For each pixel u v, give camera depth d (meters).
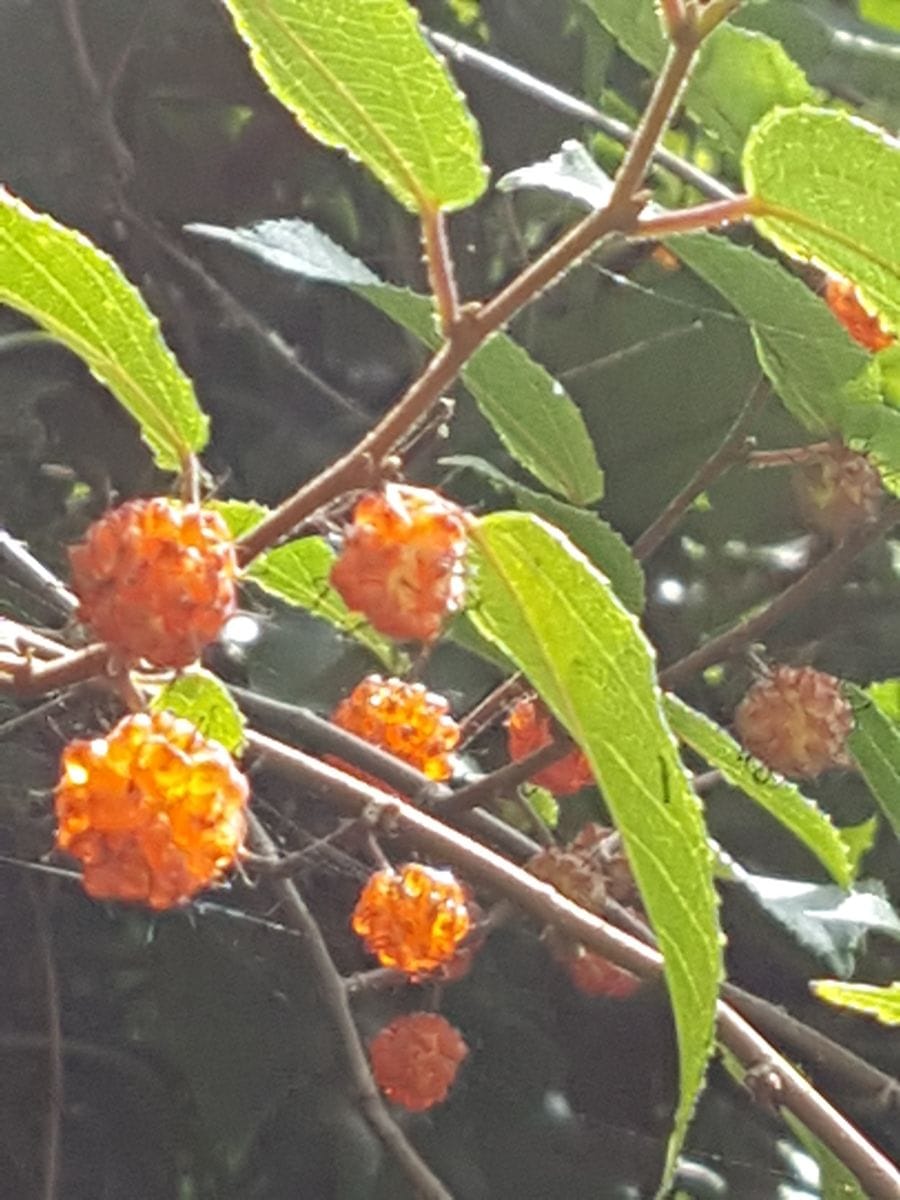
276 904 0.27
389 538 0.12
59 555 0.28
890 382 0.19
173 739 0.12
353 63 0.13
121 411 0.28
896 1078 0.28
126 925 0.27
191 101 0.30
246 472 0.29
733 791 0.27
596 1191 0.27
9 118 0.29
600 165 0.30
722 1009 0.17
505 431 0.20
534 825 0.24
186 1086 0.27
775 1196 0.27
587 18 0.28
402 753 0.20
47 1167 0.25
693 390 0.27
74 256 0.12
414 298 0.19
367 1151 0.26
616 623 0.12
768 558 0.28
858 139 0.12
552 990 0.28
